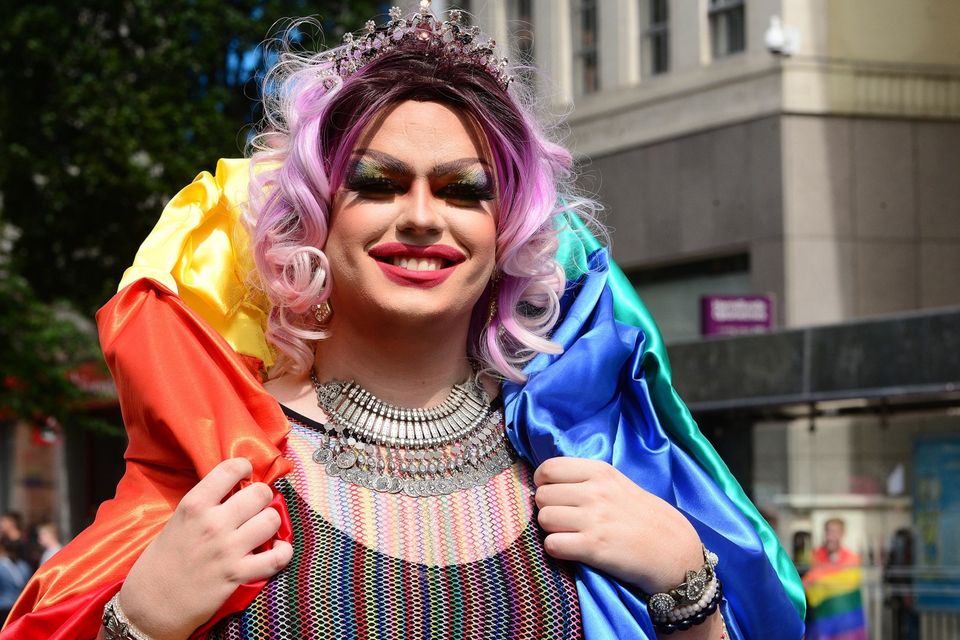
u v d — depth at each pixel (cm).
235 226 238
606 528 210
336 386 222
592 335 232
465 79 218
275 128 232
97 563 210
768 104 1162
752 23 1181
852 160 1157
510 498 218
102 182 1242
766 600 227
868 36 1164
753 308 916
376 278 211
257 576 198
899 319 670
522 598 207
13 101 1266
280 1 1271
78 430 1905
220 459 209
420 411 221
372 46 221
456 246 213
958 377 644
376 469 216
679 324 1262
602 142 1316
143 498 217
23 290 1277
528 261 228
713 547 227
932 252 1167
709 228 1216
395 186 212
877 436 725
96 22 1279
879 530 716
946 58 1167
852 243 1156
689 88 1233
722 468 239
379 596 203
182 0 1249
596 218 257
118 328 222
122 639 198
